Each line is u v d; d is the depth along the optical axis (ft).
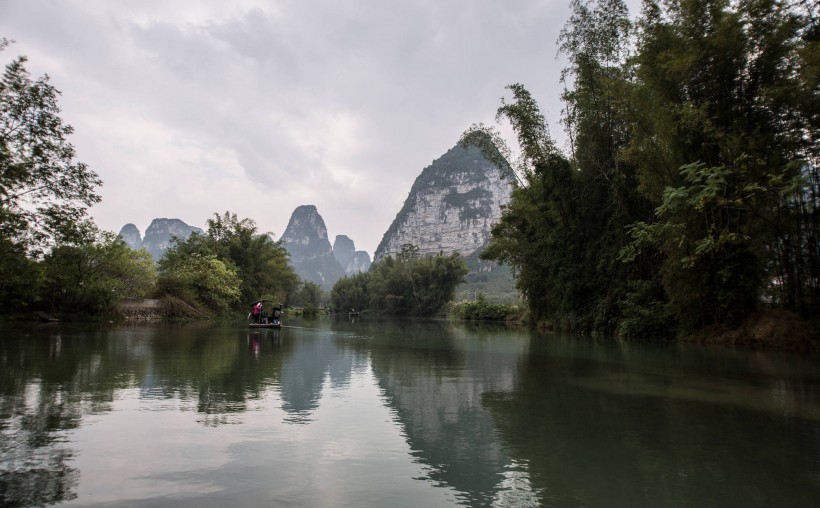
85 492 11.61
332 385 27.43
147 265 116.26
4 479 12.41
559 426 18.95
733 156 51.90
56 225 58.39
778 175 48.65
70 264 91.86
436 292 260.21
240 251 173.06
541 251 94.73
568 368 36.24
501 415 20.74
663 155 60.90
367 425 18.61
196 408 20.83
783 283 56.49
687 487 12.81
